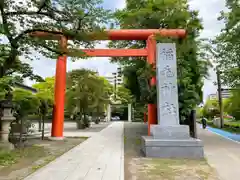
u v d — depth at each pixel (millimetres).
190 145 8008
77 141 12023
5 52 8250
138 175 5613
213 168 6414
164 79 9438
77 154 8180
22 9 8242
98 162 6867
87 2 8016
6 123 8711
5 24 7672
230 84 15445
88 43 9562
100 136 14469
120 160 7184
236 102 18453
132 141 12336
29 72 9961
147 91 11867
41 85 31312
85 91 20656
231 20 12953
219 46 14609
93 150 9086
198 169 6281
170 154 7988
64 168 6098
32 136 13766
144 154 8289
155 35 11984
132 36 13055
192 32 13625
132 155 8344
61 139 12273
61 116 12625
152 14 15766
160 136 8547
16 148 9031
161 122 9055
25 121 10945
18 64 9594
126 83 17922
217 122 26406
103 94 23828
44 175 5395
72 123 30516
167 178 5383
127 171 5988
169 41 11383
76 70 20328
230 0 12961
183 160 7484
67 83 20141
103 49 12992
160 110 9180
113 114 49969
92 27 8891
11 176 5297
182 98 11219
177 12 15023
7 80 7449
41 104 11375
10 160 6949
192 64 13477
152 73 11422
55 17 8453
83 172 5699
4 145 8242
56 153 8359
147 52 12914
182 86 11352
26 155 7871
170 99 9258
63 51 9195
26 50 8805
